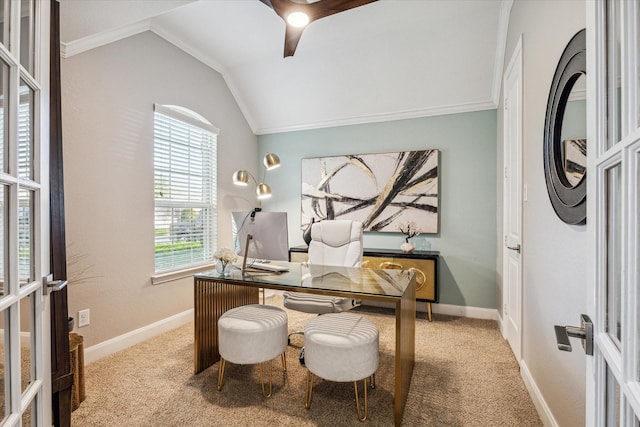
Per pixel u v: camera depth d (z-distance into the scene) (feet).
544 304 5.45
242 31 9.74
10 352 2.99
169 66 9.89
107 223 8.03
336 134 13.32
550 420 5.08
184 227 10.55
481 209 11.12
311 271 7.48
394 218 12.16
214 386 6.56
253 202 14.29
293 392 6.37
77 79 7.38
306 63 11.54
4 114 2.88
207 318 7.36
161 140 9.71
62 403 4.87
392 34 9.91
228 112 12.68
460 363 7.63
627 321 1.72
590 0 2.37
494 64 10.02
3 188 2.89
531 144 6.30
